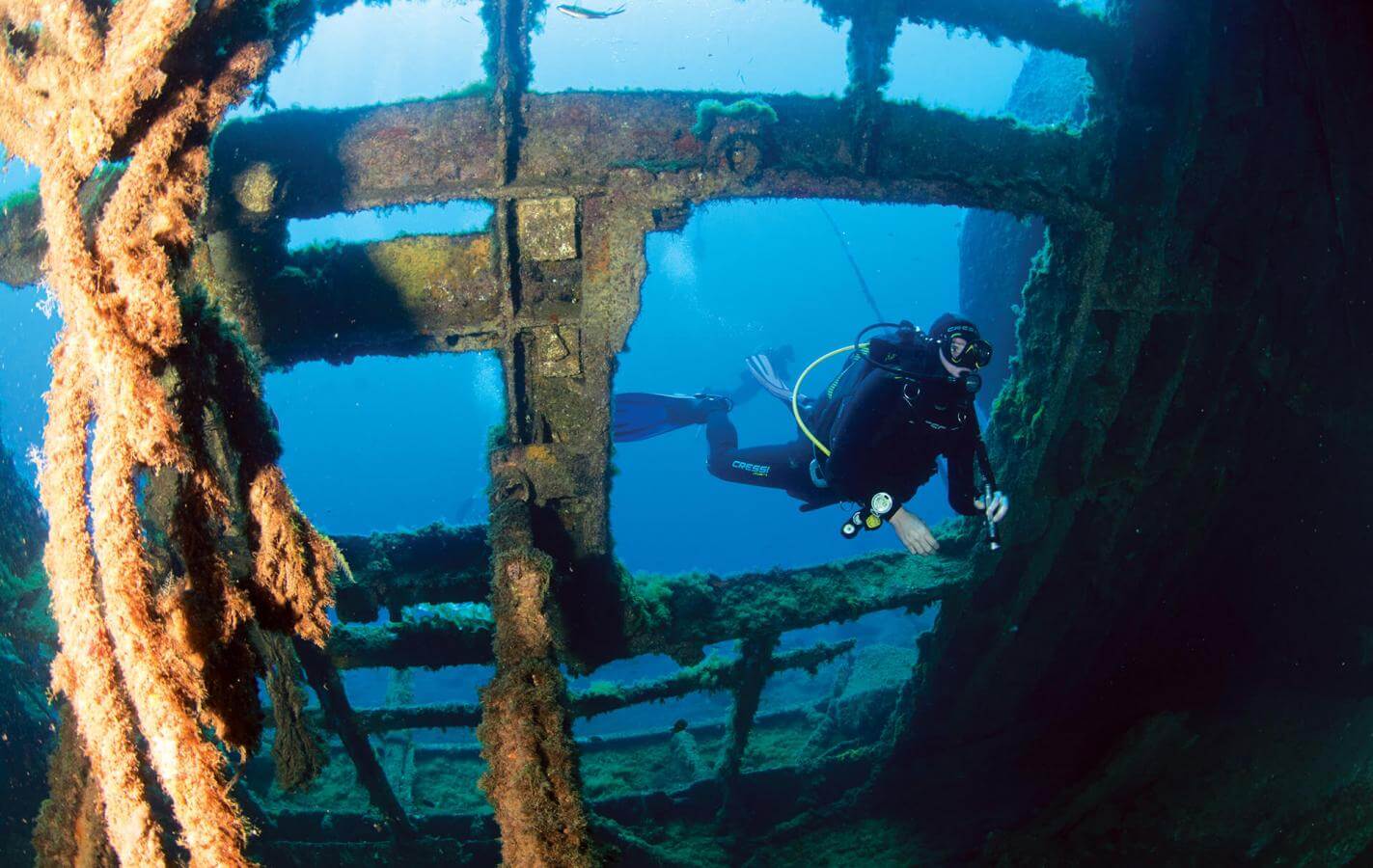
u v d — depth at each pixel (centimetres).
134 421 171
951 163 357
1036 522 457
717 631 437
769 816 601
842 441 360
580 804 219
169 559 321
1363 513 514
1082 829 480
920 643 540
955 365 349
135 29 165
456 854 535
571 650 409
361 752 480
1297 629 560
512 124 313
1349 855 425
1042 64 669
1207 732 530
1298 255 443
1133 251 395
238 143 311
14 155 185
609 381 336
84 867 265
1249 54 391
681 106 327
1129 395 451
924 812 567
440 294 332
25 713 446
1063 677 589
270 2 181
